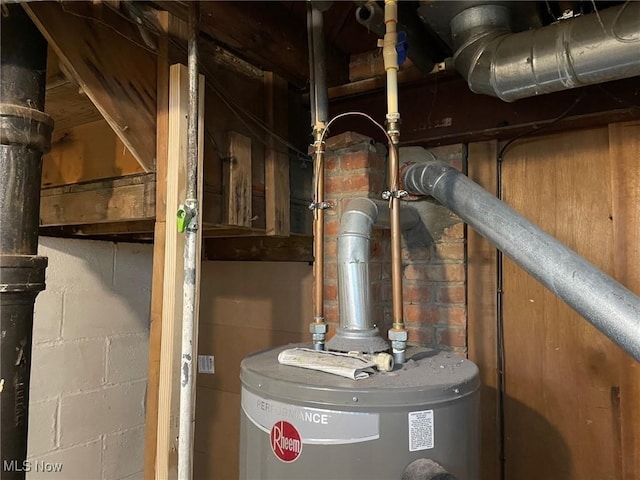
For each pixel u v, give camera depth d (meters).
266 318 2.19
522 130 1.64
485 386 1.71
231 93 1.59
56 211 1.66
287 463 1.01
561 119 1.53
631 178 1.50
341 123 1.96
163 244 1.29
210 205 1.46
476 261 1.75
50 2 1.15
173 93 1.29
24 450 1.10
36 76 1.17
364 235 1.29
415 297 1.82
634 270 1.48
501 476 1.67
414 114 1.80
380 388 0.98
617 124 1.53
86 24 1.22
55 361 2.01
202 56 1.49
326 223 1.82
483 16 1.28
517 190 1.70
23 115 1.12
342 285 1.27
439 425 0.99
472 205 1.34
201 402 2.38
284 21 1.59
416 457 0.97
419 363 1.21
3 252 1.09
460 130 1.71
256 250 2.20
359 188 1.74
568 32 1.12
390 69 1.20
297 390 1.01
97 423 2.16
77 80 1.22
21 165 1.12
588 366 1.55
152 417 1.26
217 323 2.35
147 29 1.35
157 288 1.29
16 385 1.08
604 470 1.51
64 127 1.63
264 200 1.69
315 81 1.41
